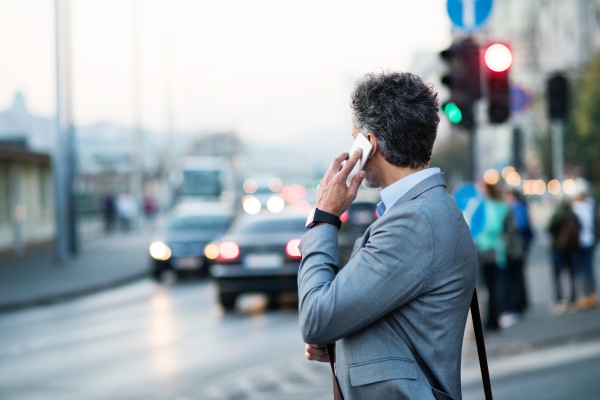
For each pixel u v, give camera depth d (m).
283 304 12.44
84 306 13.50
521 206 10.91
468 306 1.80
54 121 21.53
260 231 12.04
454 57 8.13
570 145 40.09
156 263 17.14
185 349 8.74
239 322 10.68
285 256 11.60
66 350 9.00
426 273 1.71
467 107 8.08
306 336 1.80
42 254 25.50
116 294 15.27
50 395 6.64
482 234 8.79
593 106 36.66
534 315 9.84
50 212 30.20
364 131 1.91
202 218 18.33
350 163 1.89
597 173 31.83
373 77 1.92
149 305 13.17
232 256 11.71
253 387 6.64
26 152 24.39
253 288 11.65
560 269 10.40
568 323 9.02
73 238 23.88
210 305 12.71
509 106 8.05
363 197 15.76
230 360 7.97
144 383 7.00
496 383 6.42
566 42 73.81
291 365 7.59
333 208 1.91
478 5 7.81
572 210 10.30
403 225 1.74
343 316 1.72
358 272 1.74
